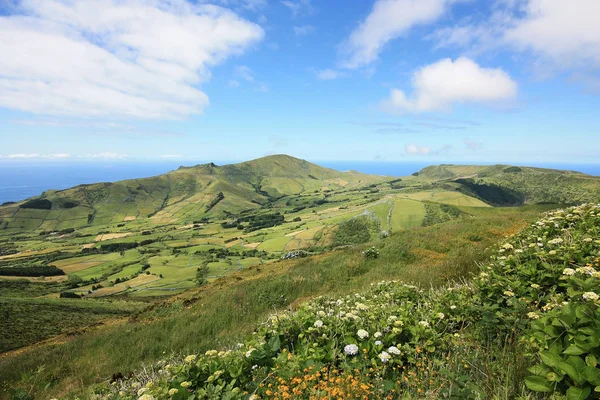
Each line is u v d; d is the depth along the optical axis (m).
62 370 12.83
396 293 7.32
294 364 3.85
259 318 13.25
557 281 4.74
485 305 4.47
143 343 14.05
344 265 18.98
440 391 3.02
